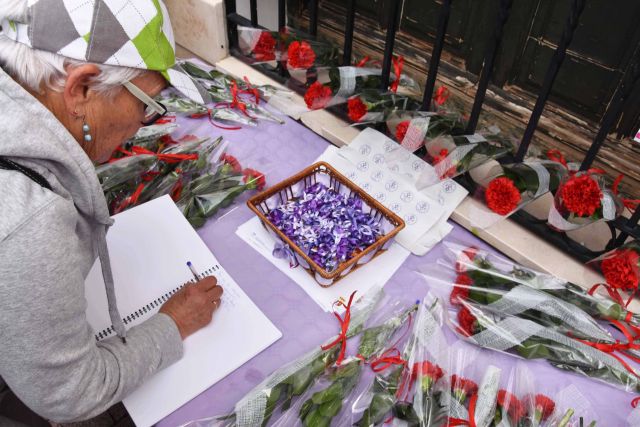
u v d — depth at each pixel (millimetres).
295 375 1005
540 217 1377
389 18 1369
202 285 1132
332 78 1519
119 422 1688
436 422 969
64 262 720
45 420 1192
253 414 955
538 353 1094
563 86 1352
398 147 1506
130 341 974
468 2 1396
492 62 1238
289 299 1203
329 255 1209
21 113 700
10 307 686
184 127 1641
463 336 1146
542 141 1479
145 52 775
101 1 713
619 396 1069
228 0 1803
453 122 1428
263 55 1755
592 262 1256
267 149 1594
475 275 1211
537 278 1215
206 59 1982
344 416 1014
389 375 1050
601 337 1114
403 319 1148
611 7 1164
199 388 1030
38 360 749
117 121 843
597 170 1244
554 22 1269
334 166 1505
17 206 676
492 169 1376
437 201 1394
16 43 718
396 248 1309
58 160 731
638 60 999
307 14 1873
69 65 729
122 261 1208
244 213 1400
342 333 1087
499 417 985
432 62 1351
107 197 1349
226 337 1105
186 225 1292
